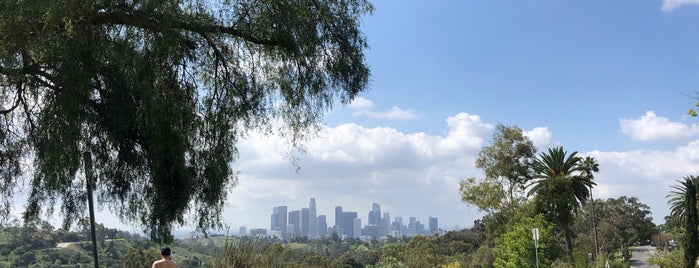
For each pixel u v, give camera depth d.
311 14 10.73
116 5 9.24
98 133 9.70
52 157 8.91
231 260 15.34
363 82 11.64
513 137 49.53
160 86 9.96
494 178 50.25
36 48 8.45
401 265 64.44
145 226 10.73
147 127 9.87
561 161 47.25
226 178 11.27
